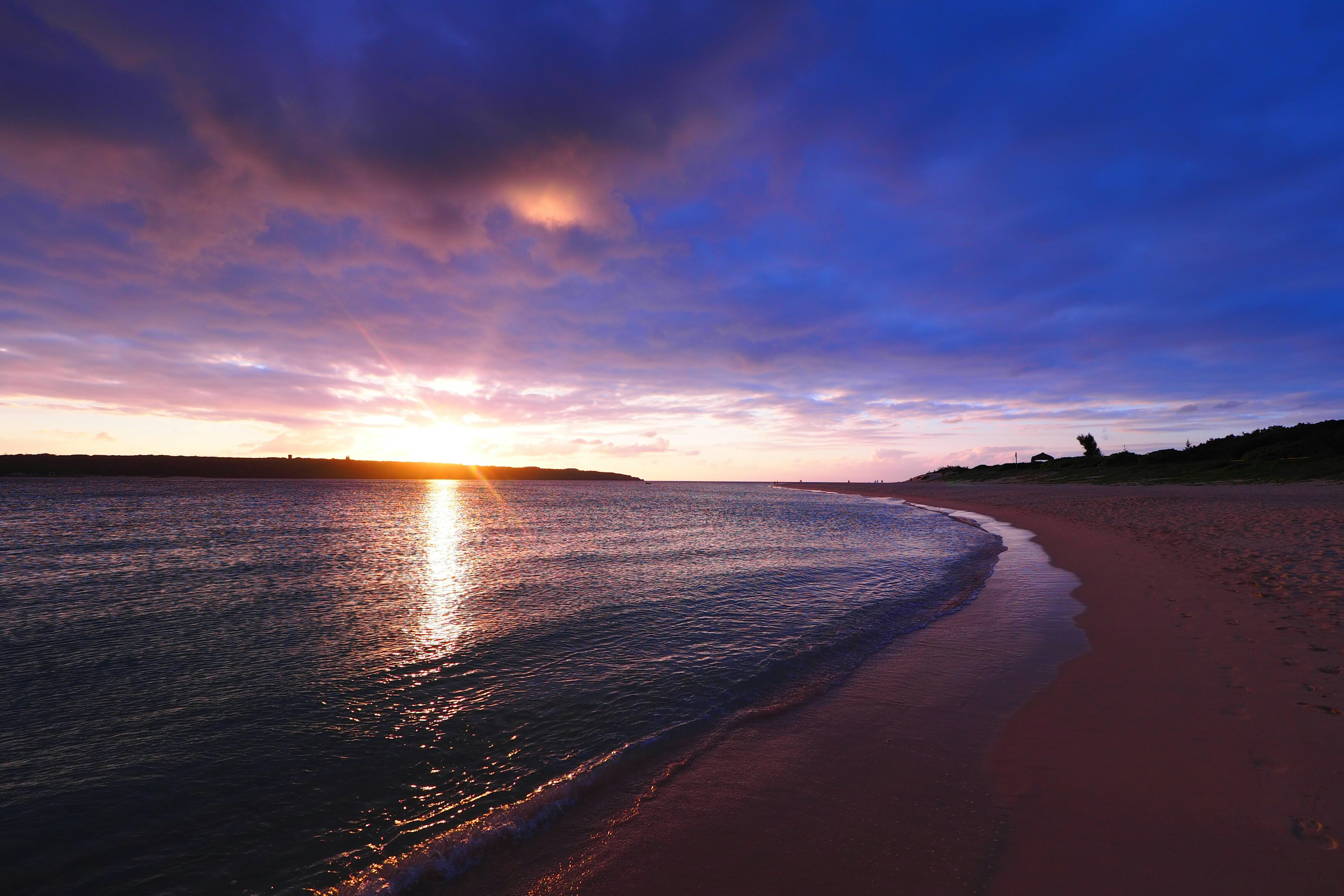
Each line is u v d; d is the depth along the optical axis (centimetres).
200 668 826
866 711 633
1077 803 430
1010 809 430
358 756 561
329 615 1135
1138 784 448
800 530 3003
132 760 559
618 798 476
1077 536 2097
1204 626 833
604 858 398
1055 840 388
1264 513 2338
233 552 2084
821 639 933
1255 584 1056
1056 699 632
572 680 763
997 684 695
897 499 6831
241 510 4394
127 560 1891
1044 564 1548
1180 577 1195
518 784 506
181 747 584
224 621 1095
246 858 415
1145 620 902
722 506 5609
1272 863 346
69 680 780
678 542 2442
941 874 362
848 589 1355
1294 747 480
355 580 1544
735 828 426
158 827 452
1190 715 558
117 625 1067
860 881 360
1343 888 321
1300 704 557
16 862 409
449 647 919
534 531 2977
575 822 444
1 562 1822
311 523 3419
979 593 1233
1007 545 2052
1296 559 1250
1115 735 532
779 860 386
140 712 673
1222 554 1409
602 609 1170
